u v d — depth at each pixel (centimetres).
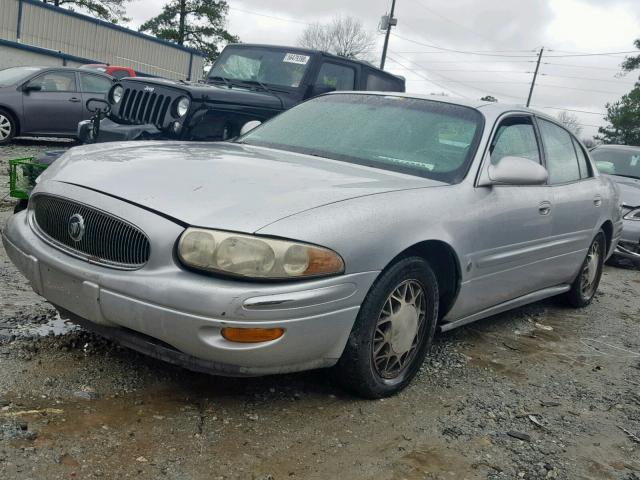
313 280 284
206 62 4819
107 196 302
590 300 589
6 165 1038
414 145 403
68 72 1327
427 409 341
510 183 388
